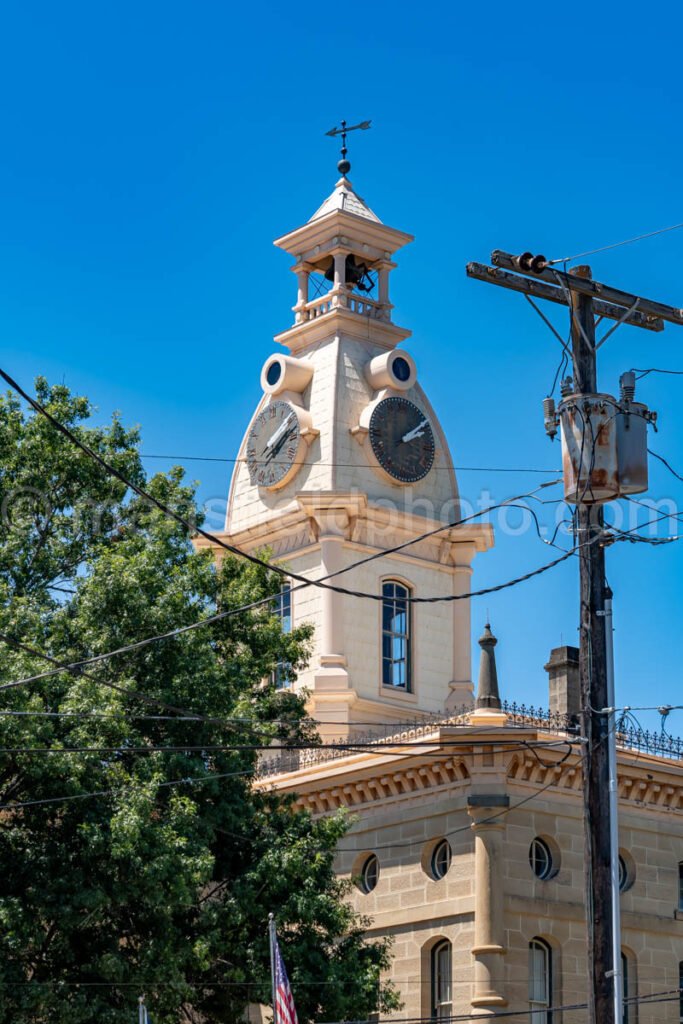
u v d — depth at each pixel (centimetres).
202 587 5516
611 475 3669
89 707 4759
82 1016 4609
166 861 4669
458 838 5547
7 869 4781
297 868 5041
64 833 4828
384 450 7462
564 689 5881
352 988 5038
